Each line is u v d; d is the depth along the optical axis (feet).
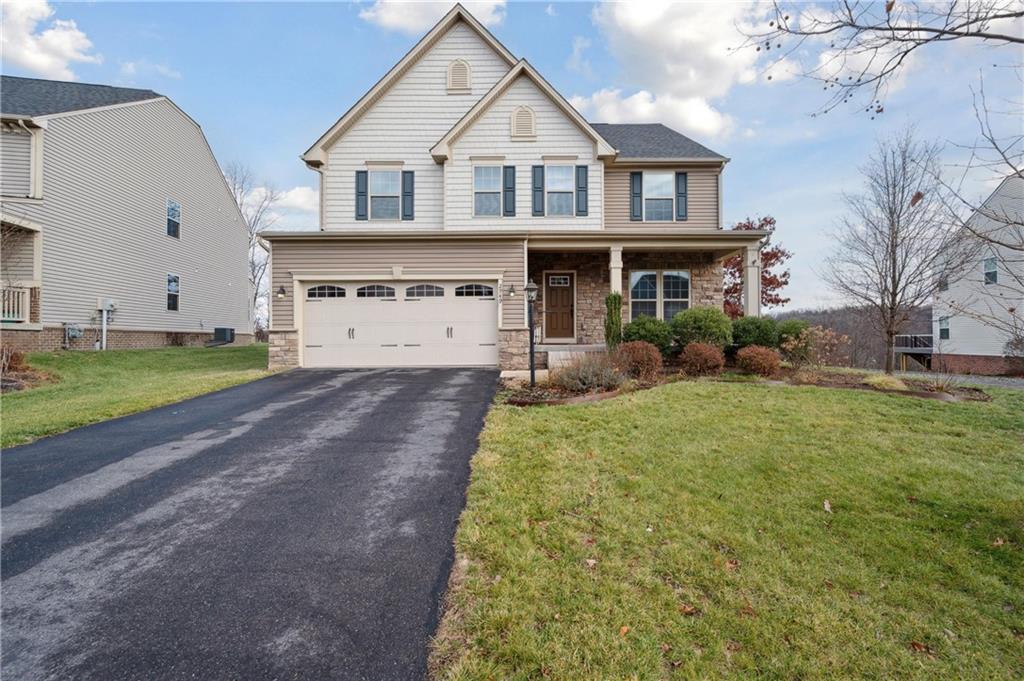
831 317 74.23
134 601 8.09
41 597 8.20
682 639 7.38
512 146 40.45
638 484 12.73
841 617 8.04
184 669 6.66
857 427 17.90
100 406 21.71
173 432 17.92
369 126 41.57
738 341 33.30
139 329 51.93
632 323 33.71
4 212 36.58
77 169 43.47
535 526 10.49
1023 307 43.19
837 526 10.86
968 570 9.32
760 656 7.16
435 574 8.80
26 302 38.45
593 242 37.47
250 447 16.07
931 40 9.79
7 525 10.72
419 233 35.32
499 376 31.04
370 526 10.61
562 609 7.84
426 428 18.22
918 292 33.58
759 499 12.09
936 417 19.29
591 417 19.16
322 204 40.98
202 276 64.54
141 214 52.16
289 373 32.78
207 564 9.19
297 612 7.80
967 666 7.17
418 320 36.22
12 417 19.67
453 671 6.58
